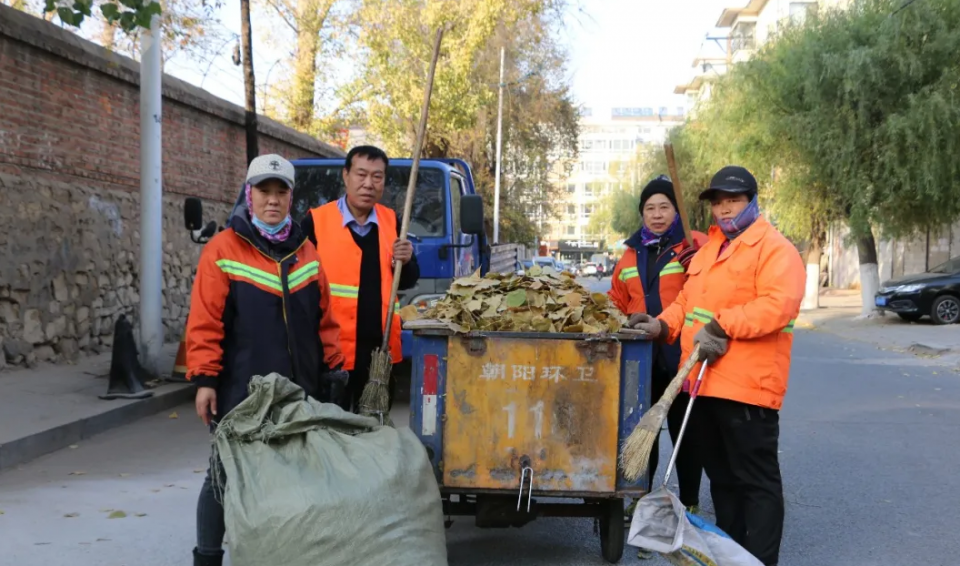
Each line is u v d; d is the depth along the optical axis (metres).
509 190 39.66
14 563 4.58
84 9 7.81
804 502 6.06
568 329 4.34
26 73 9.92
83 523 5.25
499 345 4.29
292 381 3.96
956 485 6.47
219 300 3.90
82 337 11.05
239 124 15.82
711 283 4.34
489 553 4.96
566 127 37.25
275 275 3.97
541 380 4.29
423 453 3.81
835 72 18.91
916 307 19.25
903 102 18.72
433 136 25.55
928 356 14.84
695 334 4.28
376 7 22.44
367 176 5.02
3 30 9.38
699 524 3.76
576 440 4.30
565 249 124.81
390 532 3.45
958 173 18.59
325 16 21.94
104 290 11.59
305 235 4.16
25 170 9.96
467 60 23.11
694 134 27.19
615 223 64.38
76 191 10.91
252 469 3.54
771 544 4.23
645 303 5.38
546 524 5.55
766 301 4.09
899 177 18.39
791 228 22.16
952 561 4.89
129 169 12.23
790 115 20.27
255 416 3.70
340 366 4.34
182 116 13.92
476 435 4.31
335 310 5.01
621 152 133.50
